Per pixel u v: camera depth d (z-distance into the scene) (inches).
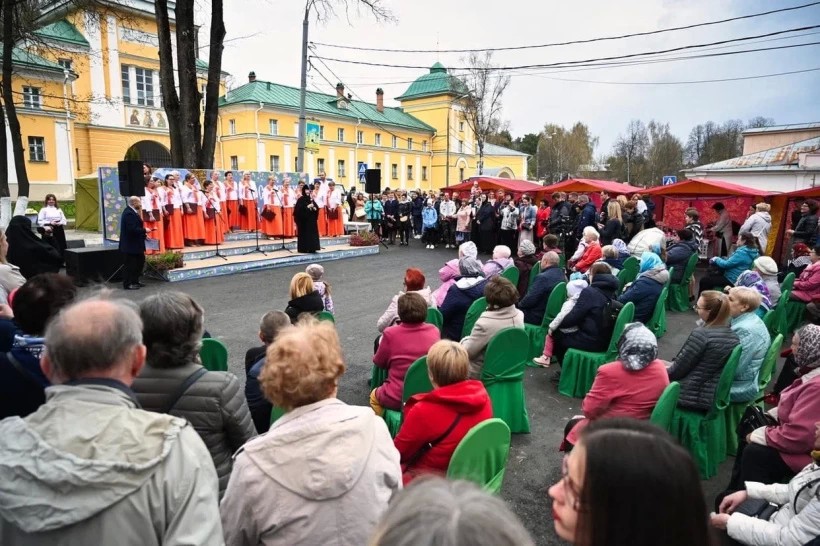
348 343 248.8
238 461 60.4
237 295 347.9
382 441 65.2
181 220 448.5
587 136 2709.2
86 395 50.2
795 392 104.8
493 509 30.3
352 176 1596.9
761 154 943.0
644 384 119.1
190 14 539.8
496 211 575.8
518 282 290.5
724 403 138.6
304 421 60.6
